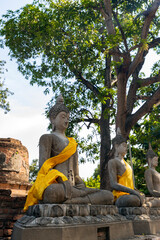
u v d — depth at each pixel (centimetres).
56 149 488
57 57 1254
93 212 427
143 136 1491
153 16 1118
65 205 389
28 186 1005
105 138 1345
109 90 1231
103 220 427
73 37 1292
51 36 1248
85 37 1243
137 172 1580
